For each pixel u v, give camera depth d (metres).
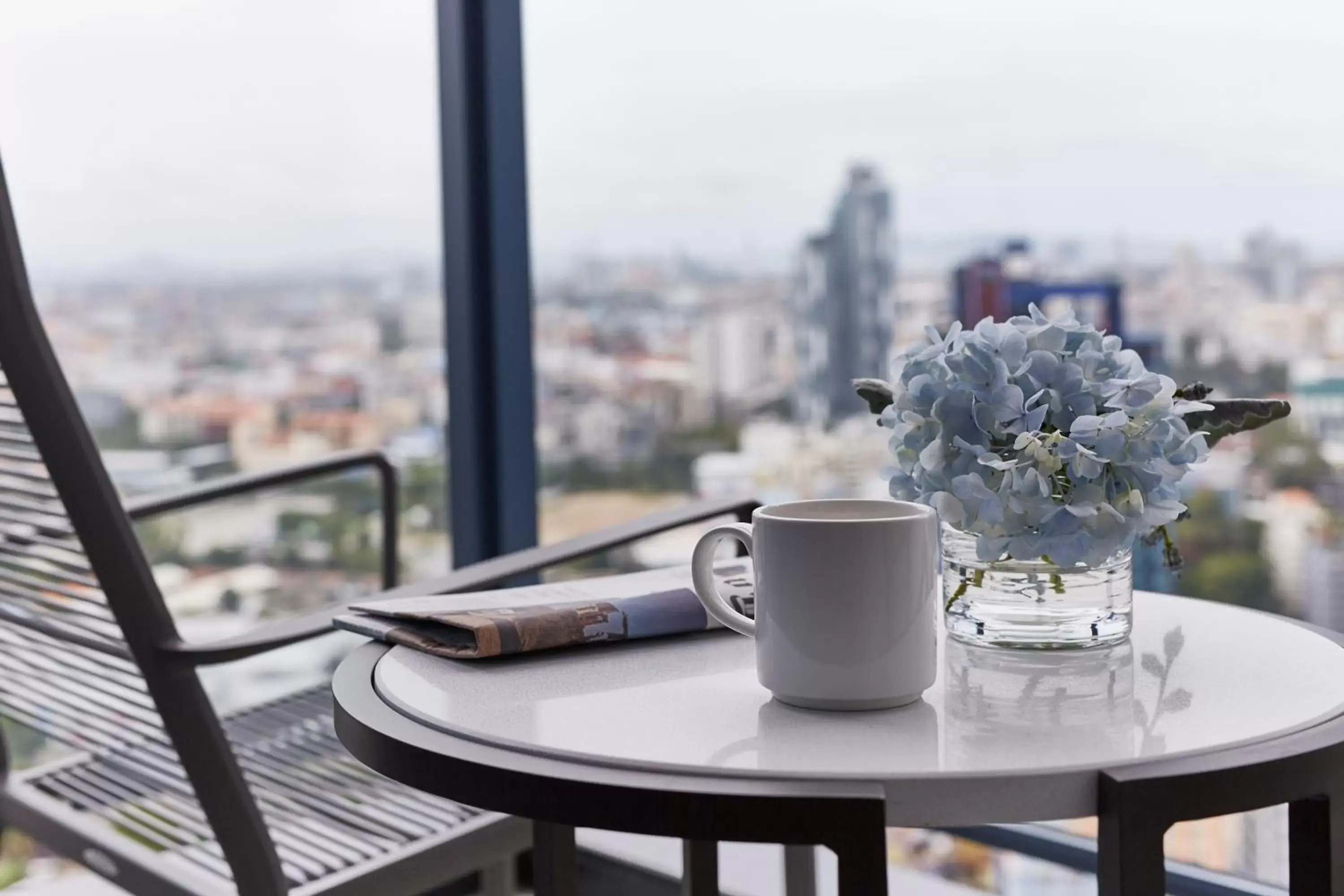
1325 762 0.67
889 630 0.75
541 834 0.99
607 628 0.91
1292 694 0.79
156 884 1.23
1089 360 0.88
